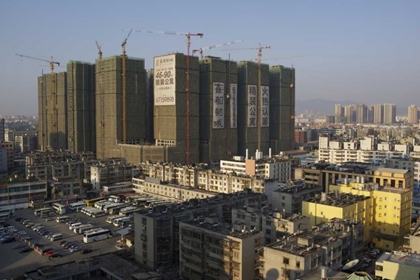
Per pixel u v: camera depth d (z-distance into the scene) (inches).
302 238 5201.8
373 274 5861.2
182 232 6338.6
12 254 7696.9
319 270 4712.1
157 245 6752.0
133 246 7406.5
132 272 6368.1
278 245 5221.5
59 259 7416.3
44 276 6309.1
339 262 5383.9
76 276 6451.8
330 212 7268.7
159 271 6648.6
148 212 7150.6
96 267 6683.1
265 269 5147.6
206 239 5959.6
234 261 5620.1
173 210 7293.3
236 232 5846.5
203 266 6033.5
